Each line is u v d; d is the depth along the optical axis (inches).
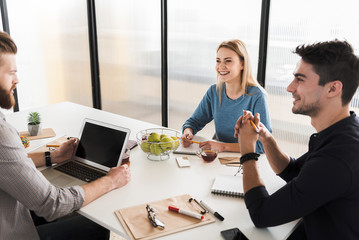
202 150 75.0
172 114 157.6
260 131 58.5
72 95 175.5
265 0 114.8
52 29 160.1
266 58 121.2
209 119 97.2
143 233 48.1
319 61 44.1
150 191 59.8
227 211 54.2
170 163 71.6
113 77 173.8
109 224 50.4
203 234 48.4
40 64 160.6
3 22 145.4
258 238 47.6
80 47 171.3
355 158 41.3
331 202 43.6
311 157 45.2
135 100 169.3
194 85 145.7
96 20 169.3
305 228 48.3
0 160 46.9
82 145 70.1
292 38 113.7
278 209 45.0
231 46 83.3
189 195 58.4
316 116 47.4
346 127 44.7
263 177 65.6
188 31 140.8
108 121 98.2
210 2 131.5
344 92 44.3
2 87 52.0
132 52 162.1
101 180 59.1
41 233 62.2
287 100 120.2
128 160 70.4
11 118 101.3
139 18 154.6
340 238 43.3
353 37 101.3
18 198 49.2
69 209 53.0
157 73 156.6
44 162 68.5
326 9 104.6
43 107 113.0
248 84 86.3
